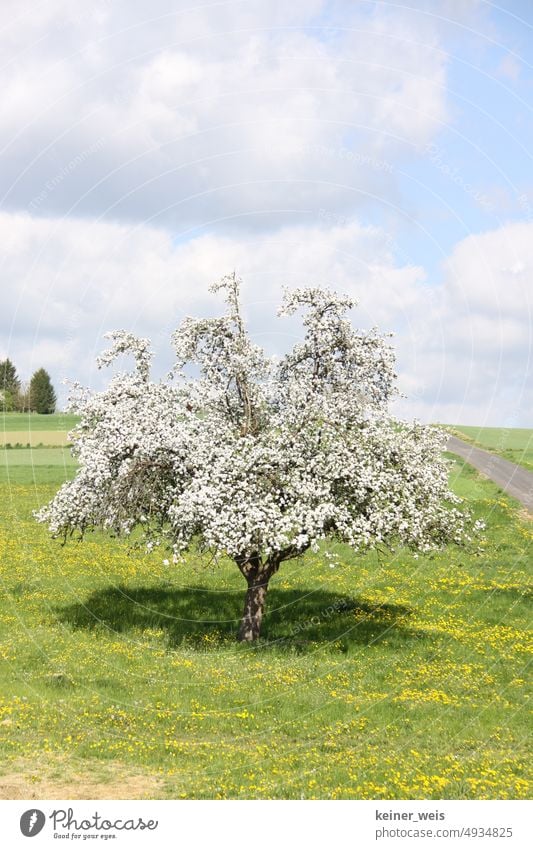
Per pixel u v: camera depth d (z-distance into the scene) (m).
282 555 26.72
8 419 120.94
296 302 27.62
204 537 24.41
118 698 20.55
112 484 25.62
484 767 16.80
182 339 27.20
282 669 23.73
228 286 27.45
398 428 27.80
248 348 27.22
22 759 15.97
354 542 24.02
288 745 17.97
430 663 25.22
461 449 87.12
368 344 27.73
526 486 61.34
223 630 28.52
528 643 28.22
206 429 26.14
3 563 36.09
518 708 21.36
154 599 32.12
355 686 22.59
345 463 24.77
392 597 33.81
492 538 44.97
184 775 15.69
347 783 15.64
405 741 18.53
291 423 25.81
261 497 24.66
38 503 53.19
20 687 20.83
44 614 29.08
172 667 23.59
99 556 38.81
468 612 32.28
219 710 20.14
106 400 27.88
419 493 26.28
